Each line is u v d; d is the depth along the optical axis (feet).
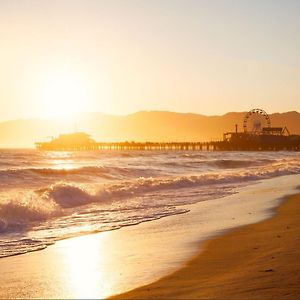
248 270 32.96
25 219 61.93
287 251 38.65
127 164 216.13
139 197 91.09
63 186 83.76
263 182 128.67
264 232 49.83
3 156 303.89
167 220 61.46
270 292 27.14
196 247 43.39
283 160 277.85
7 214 61.77
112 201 84.17
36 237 49.98
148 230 53.98
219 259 37.96
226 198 88.22
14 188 103.71
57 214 67.00
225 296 26.94
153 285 30.73
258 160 269.03
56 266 37.27
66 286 31.35
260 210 69.26
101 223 59.41
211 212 68.64
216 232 51.44
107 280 32.60
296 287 27.81
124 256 40.52
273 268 32.86
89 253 41.98
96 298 28.40
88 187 91.56
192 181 120.26
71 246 45.21
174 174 165.48
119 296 28.55
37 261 39.11
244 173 151.33
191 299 26.91
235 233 50.26
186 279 31.94
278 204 75.97
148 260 38.70
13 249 43.93
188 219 62.08
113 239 48.55
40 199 75.46
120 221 60.95
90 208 74.33
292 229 50.67
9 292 30.14
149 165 208.95
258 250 40.32
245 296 26.68
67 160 276.00
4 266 37.40
